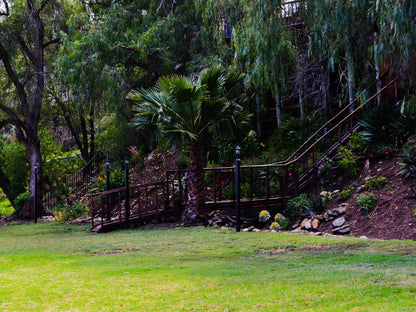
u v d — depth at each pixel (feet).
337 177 40.37
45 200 62.44
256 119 62.03
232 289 15.76
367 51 37.93
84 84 58.75
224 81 40.37
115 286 16.89
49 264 23.27
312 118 54.90
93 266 22.11
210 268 20.51
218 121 40.19
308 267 19.84
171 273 19.52
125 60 63.72
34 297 15.23
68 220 51.60
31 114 62.90
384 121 41.16
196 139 39.78
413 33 30.78
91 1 72.79
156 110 38.93
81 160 70.08
